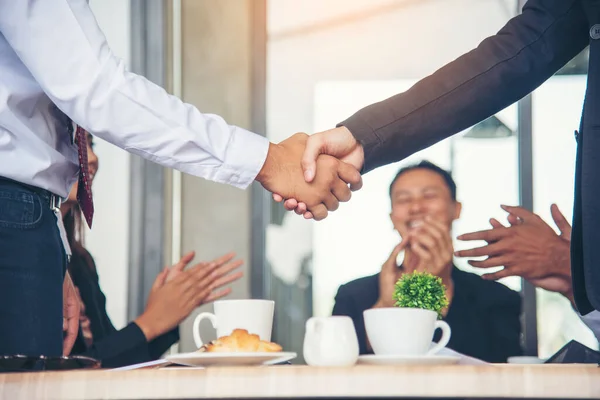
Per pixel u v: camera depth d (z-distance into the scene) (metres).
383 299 2.72
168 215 3.29
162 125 1.30
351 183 1.66
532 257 2.05
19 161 1.20
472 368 0.66
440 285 0.98
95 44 1.22
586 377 0.66
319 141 1.63
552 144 3.08
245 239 3.38
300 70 3.42
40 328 1.14
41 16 1.18
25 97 1.22
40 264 1.17
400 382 0.65
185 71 3.45
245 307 0.93
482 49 1.59
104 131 1.26
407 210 2.87
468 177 3.10
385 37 3.37
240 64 3.45
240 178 1.40
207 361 0.81
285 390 0.65
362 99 3.39
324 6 3.42
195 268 2.37
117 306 3.19
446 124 1.59
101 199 3.22
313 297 3.28
